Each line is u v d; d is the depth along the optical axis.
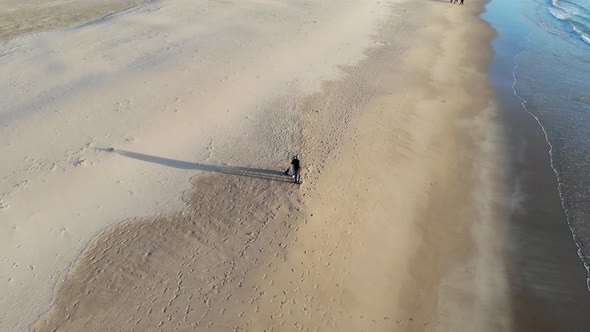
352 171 16.62
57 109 18.95
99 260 12.48
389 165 17.31
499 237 14.52
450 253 13.83
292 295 11.77
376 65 26.67
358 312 11.60
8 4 36.62
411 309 11.95
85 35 28.12
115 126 18.05
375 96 22.55
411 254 13.61
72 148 16.69
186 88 21.23
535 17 40.16
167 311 11.16
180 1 36.59
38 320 10.88
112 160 16.23
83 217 13.87
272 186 15.48
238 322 10.98
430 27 35.47
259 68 24.19
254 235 13.46
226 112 19.70
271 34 29.64
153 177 15.66
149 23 30.58
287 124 19.20
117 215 14.05
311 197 15.07
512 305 12.23
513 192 16.59
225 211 14.34
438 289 12.60
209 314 11.12
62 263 12.37
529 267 13.42
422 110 21.89
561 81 26.06
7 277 11.89
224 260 12.60
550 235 14.59
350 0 40.97
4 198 14.25
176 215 14.16
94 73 22.39
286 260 12.70
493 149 19.23
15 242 12.87
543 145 19.50
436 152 18.70
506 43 32.94
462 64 28.62
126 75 22.09
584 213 15.45
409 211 15.25
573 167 17.94
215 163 16.53
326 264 12.77
